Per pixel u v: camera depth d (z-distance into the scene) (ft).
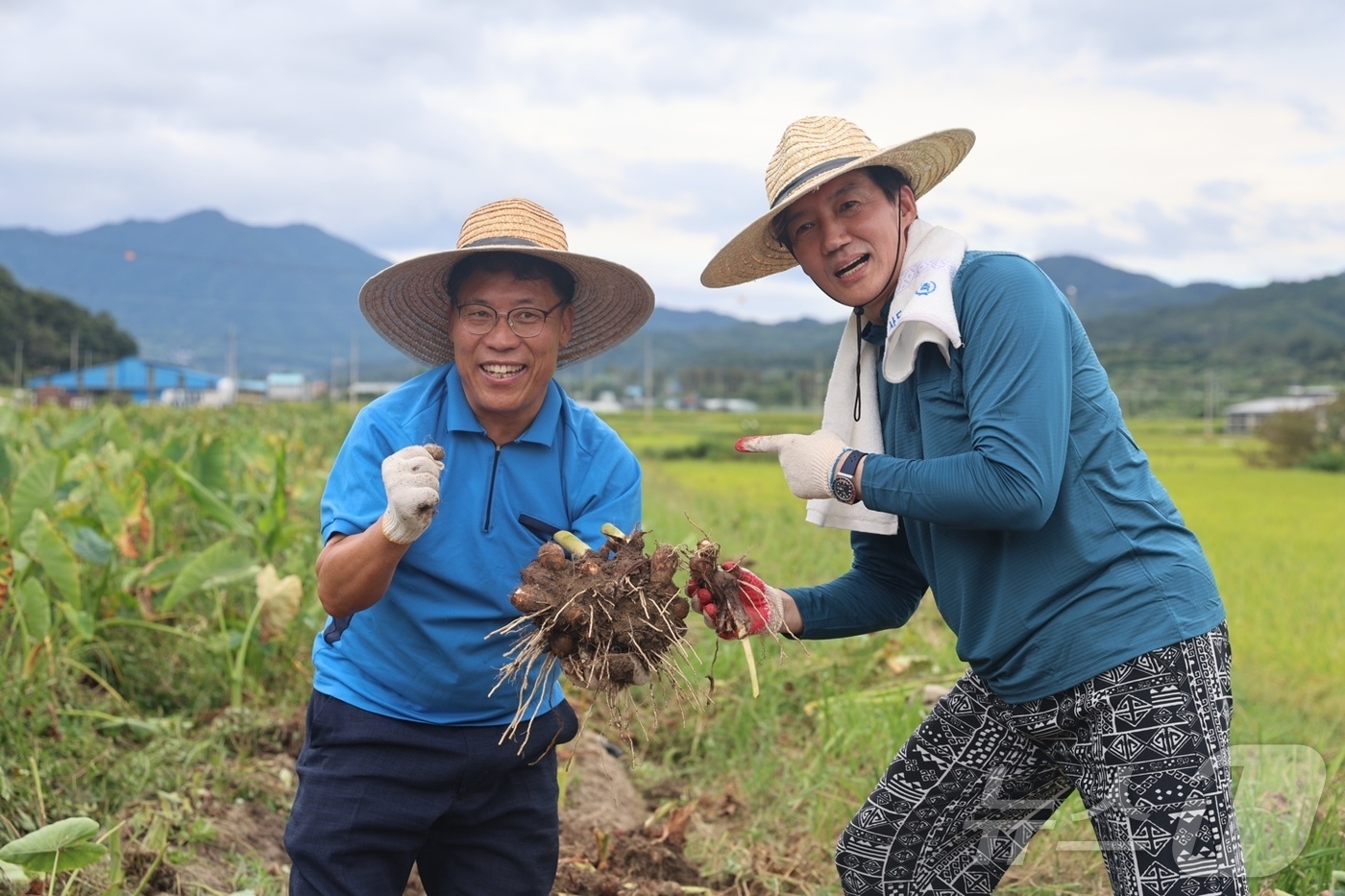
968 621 8.83
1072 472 8.25
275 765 15.46
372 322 9.74
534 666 9.27
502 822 9.53
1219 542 44.34
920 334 8.52
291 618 17.51
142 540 19.49
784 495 67.46
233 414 86.58
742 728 17.70
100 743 14.70
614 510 9.45
